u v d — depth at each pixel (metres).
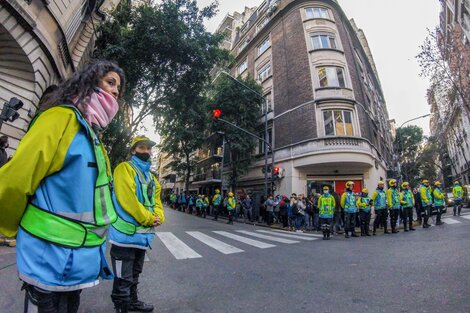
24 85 7.21
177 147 30.14
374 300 3.09
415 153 43.12
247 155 20.97
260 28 27.25
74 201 1.16
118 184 2.46
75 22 9.41
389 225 13.38
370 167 17.08
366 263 4.92
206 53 12.56
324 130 17.12
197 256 5.61
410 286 3.49
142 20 11.47
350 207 9.65
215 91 21.34
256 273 4.34
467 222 10.97
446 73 17.58
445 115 22.67
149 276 4.09
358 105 18.08
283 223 13.75
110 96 1.40
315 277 4.09
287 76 20.59
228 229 11.66
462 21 23.92
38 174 1.06
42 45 7.32
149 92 13.06
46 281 1.07
